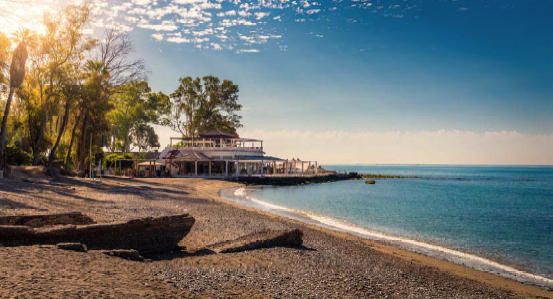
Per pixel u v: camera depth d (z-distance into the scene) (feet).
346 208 144.36
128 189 139.44
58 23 153.99
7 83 141.18
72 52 159.22
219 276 33.30
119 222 40.91
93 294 21.61
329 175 369.91
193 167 288.10
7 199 67.26
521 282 50.70
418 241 79.10
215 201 127.24
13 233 34.58
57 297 20.18
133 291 23.80
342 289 35.12
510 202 190.39
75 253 32.60
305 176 317.42
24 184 103.86
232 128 356.59
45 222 41.24
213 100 349.41
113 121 286.66
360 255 55.57
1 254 29.14
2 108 162.50
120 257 35.22
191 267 36.24
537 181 471.62
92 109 172.55
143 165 271.49
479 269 57.00
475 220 119.55
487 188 319.68
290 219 99.71
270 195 194.59
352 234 83.51
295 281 35.53
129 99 302.04
